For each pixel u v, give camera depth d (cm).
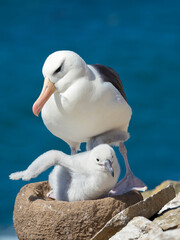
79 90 760
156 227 647
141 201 689
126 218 678
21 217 732
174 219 684
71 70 760
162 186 997
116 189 795
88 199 767
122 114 813
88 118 782
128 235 646
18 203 747
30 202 730
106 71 833
